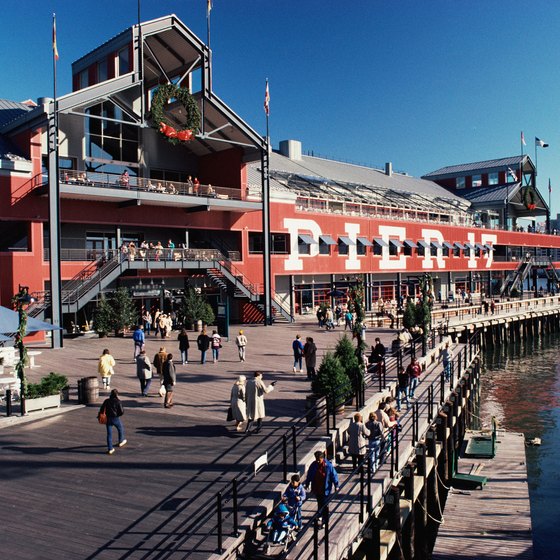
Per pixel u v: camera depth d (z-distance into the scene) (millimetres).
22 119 32469
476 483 19047
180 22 36938
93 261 35156
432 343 31359
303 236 48656
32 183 32438
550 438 25766
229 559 9469
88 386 18125
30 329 17516
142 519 10406
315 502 12109
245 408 15391
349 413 17094
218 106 38844
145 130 41438
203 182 44875
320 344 31328
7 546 9453
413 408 17391
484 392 35219
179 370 23781
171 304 41125
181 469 12773
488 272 75312
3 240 33781
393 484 14078
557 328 65125
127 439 14805
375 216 56906
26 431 15469
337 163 71438
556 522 17375
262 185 41219
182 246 40438
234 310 43781
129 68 35531
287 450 13891
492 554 14555
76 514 10609
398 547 13312
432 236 63750
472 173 85812
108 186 34062
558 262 90125
